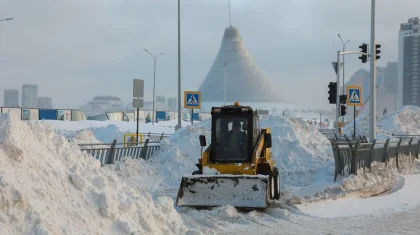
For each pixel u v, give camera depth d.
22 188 6.91
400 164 24.80
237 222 12.26
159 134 41.59
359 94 33.09
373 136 26.92
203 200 13.98
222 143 15.44
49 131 8.80
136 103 24.34
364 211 14.09
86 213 7.55
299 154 22.34
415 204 15.23
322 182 19.11
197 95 33.00
